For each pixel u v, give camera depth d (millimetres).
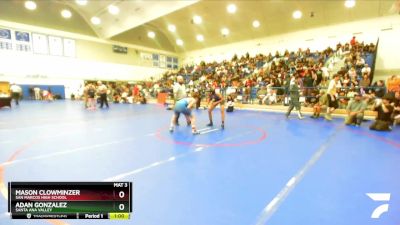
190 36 24062
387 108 6363
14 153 4258
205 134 6039
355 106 7324
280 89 12398
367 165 3619
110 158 3975
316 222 2105
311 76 11398
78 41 20047
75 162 3754
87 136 5762
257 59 19062
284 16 17531
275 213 2256
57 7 18750
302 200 2508
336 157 4031
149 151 4422
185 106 6023
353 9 15094
